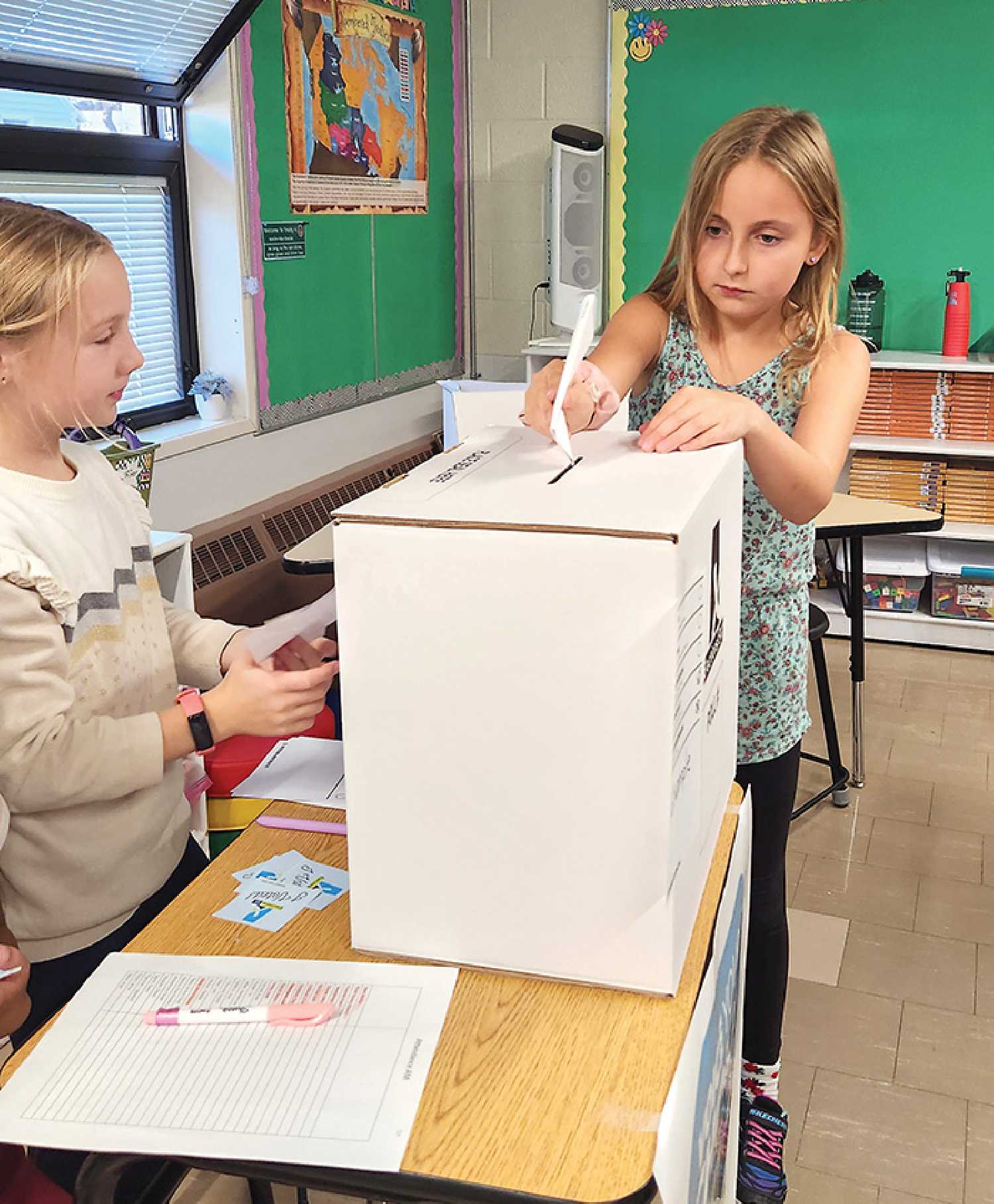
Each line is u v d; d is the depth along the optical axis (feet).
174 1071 2.71
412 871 2.99
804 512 4.02
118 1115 2.57
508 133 14.79
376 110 12.73
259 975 3.04
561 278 13.69
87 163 9.46
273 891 3.46
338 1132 2.51
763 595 4.98
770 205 4.08
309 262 11.89
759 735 5.15
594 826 2.78
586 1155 2.46
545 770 2.77
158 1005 2.93
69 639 3.97
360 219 12.71
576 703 2.68
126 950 3.18
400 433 14.07
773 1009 5.47
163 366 10.84
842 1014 7.27
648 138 13.94
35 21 8.00
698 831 3.09
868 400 13.29
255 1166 2.49
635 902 2.82
